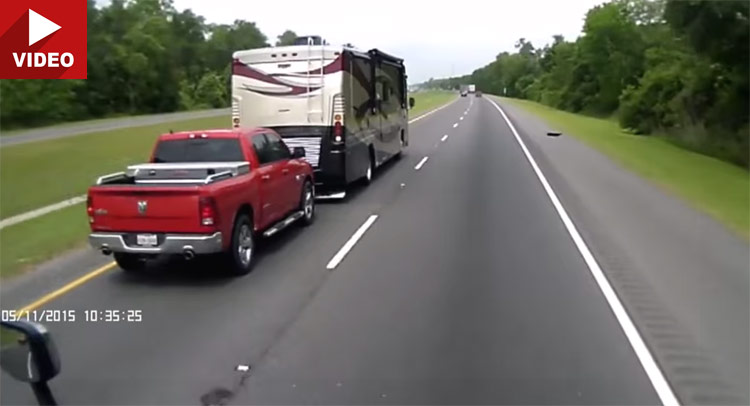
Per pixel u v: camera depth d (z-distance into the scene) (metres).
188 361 6.50
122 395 5.80
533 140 33.75
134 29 95.38
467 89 152.00
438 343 6.84
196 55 128.62
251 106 16.09
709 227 12.59
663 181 19.02
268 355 6.61
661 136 39.91
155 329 7.41
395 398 5.66
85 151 31.52
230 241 9.46
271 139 12.11
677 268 9.67
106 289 9.09
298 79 15.82
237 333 7.25
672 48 43.31
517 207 14.66
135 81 92.06
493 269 9.66
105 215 9.40
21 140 40.00
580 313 7.71
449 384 5.90
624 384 5.86
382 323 7.46
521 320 7.49
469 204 15.14
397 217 13.81
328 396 5.71
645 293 8.46
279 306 8.16
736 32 29.98
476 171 21.22
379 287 8.86
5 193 18.09
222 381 6.05
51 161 26.81
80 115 79.81
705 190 17.41
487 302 8.15
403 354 6.57
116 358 6.60
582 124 51.28
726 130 33.34
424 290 8.68
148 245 9.28
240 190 9.81
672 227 12.57
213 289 8.98
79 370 6.30
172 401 5.68
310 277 9.45
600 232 12.09
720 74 34.53
